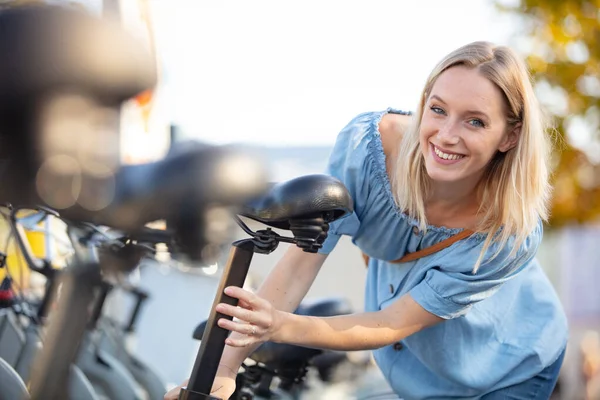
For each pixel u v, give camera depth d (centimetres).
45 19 89
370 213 193
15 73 88
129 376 263
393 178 190
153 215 106
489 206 186
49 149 93
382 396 296
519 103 177
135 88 94
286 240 141
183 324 395
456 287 186
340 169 195
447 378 212
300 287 190
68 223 138
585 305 707
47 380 135
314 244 140
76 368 195
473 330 209
